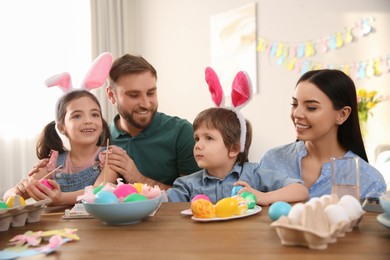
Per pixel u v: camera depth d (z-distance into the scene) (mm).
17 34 2645
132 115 1577
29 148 2684
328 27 2660
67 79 1370
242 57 2953
